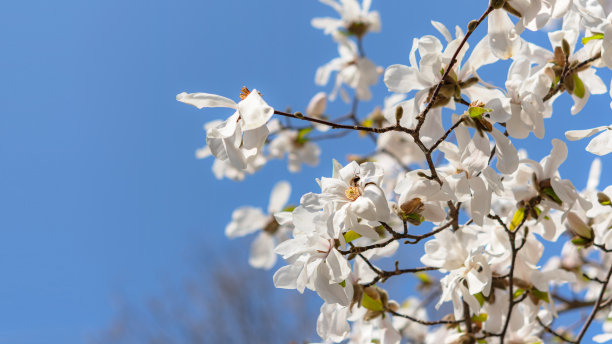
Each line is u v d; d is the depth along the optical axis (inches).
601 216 57.4
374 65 91.0
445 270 55.4
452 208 54.9
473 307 54.3
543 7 52.1
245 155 50.1
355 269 55.7
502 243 56.5
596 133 55.3
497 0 50.6
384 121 89.2
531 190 55.1
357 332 63.4
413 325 80.2
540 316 59.9
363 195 50.4
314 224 50.4
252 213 78.2
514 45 52.6
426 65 52.6
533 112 52.8
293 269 51.5
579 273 69.7
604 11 54.3
